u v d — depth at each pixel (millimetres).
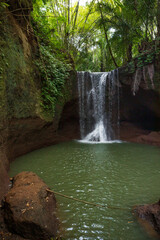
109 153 5711
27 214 1922
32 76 5609
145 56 7238
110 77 8812
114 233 2014
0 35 3814
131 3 8375
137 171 4062
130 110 8922
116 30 9750
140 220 2199
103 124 9133
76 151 5988
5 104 3812
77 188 3186
